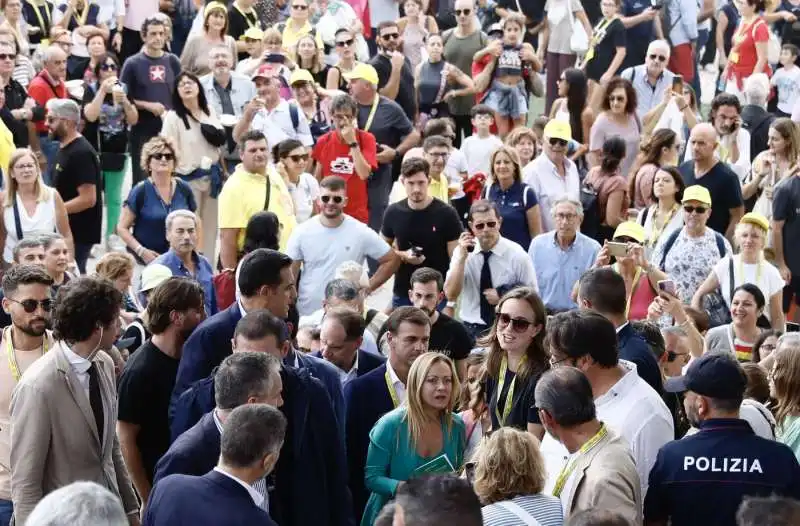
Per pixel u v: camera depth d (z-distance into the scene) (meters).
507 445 12.77
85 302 14.80
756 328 22.38
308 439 14.11
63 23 40.44
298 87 33.34
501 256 24.19
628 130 32.62
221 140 31.33
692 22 44.03
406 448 15.43
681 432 16.33
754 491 12.91
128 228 27.97
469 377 16.95
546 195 28.84
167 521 12.08
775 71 42.66
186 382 15.43
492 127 36.31
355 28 41.88
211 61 33.47
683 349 19.67
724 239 26.02
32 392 14.74
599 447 12.99
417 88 38.56
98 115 33.41
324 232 25.14
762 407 15.58
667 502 13.22
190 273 24.12
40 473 14.80
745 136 32.88
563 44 43.34
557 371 13.22
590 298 15.75
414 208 25.88
